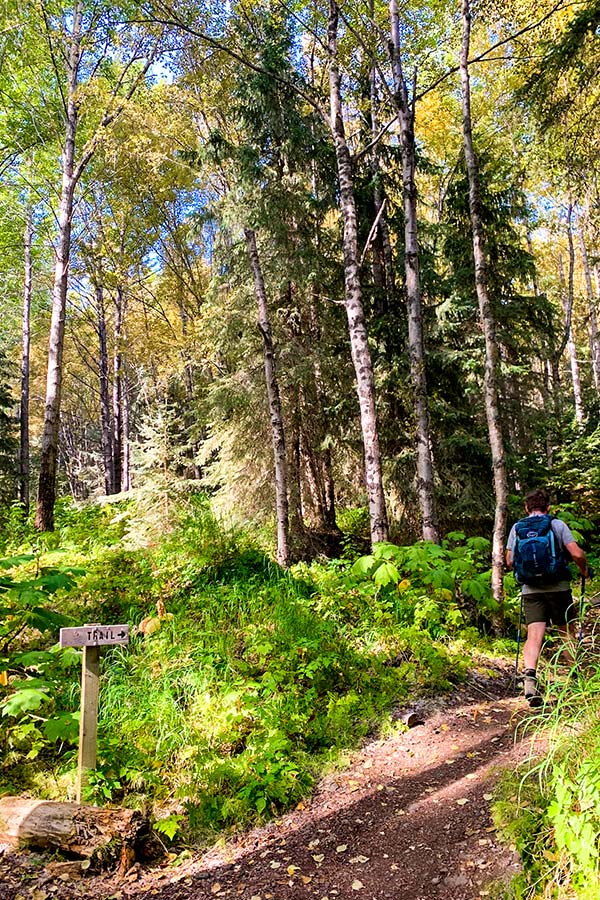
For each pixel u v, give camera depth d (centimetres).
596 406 1683
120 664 553
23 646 570
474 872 296
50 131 1480
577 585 880
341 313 1159
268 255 1077
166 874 348
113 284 2031
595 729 272
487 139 1180
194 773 426
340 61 1114
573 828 241
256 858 354
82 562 814
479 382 1077
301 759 455
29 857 336
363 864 330
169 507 915
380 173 1083
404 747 467
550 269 2370
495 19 816
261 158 1009
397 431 1095
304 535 1070
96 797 390
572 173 1042
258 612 648
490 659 630
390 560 711
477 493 1014
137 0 943
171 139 1116
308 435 1179
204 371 1603
